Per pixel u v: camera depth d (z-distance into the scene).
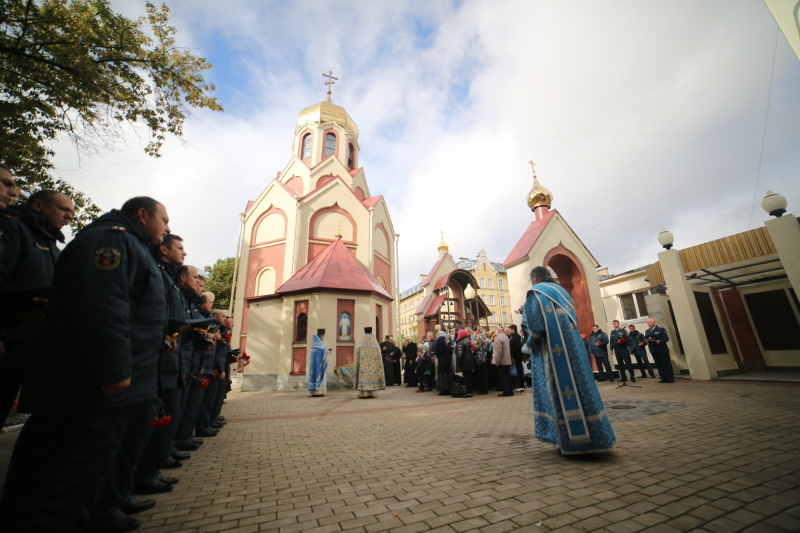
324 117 28.84
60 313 1.87
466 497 2.76
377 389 11.09
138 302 2.25
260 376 15.43
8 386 2.62
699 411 5.68
